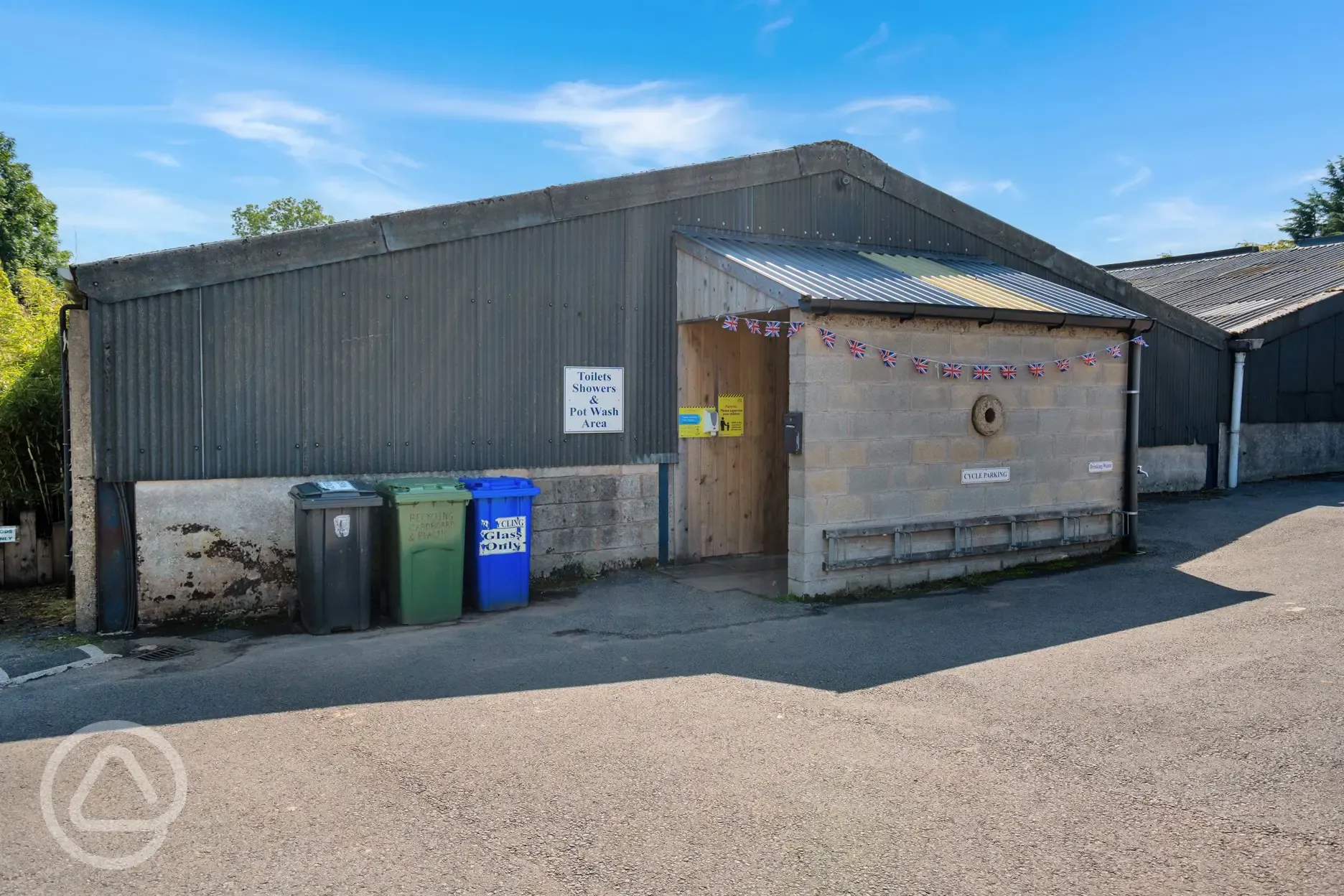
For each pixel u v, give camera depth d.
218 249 7.92
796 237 11.11
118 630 7.75
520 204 9.30
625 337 10.06
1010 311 9.56
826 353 8.77
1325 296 17.17
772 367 11.28
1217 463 15.84
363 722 5.54
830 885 3.66
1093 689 5.95
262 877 3.75
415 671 6.61
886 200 11.83
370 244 8.55
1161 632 7.28
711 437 10.80
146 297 7.70
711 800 4.43
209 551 8.03
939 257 12.11
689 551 10.67
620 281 10.00
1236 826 4.05
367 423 8.66
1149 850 3.87
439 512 8.08
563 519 9.77
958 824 4.14
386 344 8.73
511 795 4.50
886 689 6.09
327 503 7.63
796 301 8.55
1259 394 16.45
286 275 8.25
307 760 4.95
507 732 5.36
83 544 7.67
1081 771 4.68
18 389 9.55
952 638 7.35
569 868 3.81
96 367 7.57
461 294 9.09
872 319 9.05
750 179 10.71
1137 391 10.85
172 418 7.85
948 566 9.63
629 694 6.05
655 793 4.51
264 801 4.45
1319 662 6.28
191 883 3.71
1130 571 9.73
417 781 4.67
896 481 9.27
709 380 10.70
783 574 10.02
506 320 9.34
